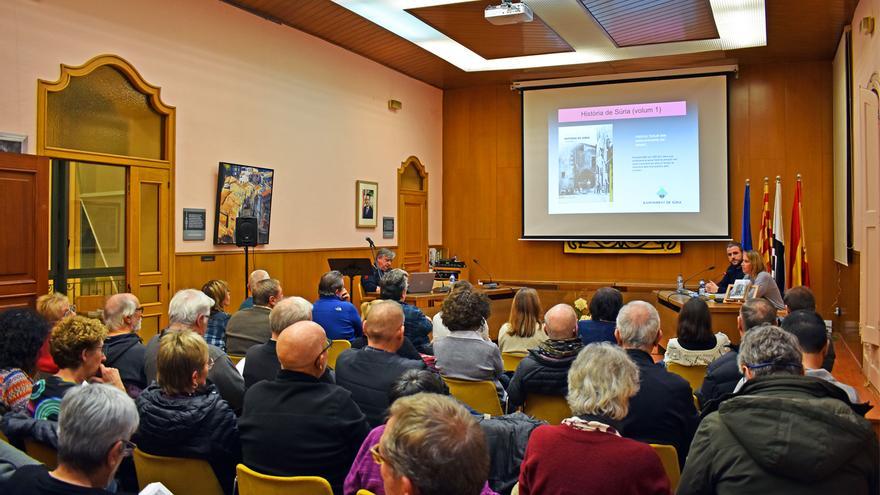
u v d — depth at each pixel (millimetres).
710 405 2465
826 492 1560
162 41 6426
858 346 7191
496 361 3240
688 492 1758
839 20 7418
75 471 1701
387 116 9883
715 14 7258
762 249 8484
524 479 1830
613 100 10102
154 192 6430
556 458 1760
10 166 4855
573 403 1935
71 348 2520
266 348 3010
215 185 7059
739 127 9602
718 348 3553
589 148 10234
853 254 7512
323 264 8617
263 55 7641
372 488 1931
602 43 8445
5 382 2547
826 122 9195
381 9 7336
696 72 9578
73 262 5695
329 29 8180
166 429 2262
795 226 8117
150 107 6395
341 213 8961
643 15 7336
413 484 1180
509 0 6762
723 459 1681
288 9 7477
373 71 9555
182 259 6699
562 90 10367
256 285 4160
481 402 3178
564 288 10398
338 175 8891
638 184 9984
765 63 9461
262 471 2229
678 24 7648
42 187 5070
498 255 11016
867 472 1588
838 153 8547
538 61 9461
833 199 9102
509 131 10953
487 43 8578
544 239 10508
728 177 9531
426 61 9586
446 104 11297
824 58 9188
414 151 10594
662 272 10039
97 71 5867
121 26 6016
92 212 5863
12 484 1702
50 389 2463
